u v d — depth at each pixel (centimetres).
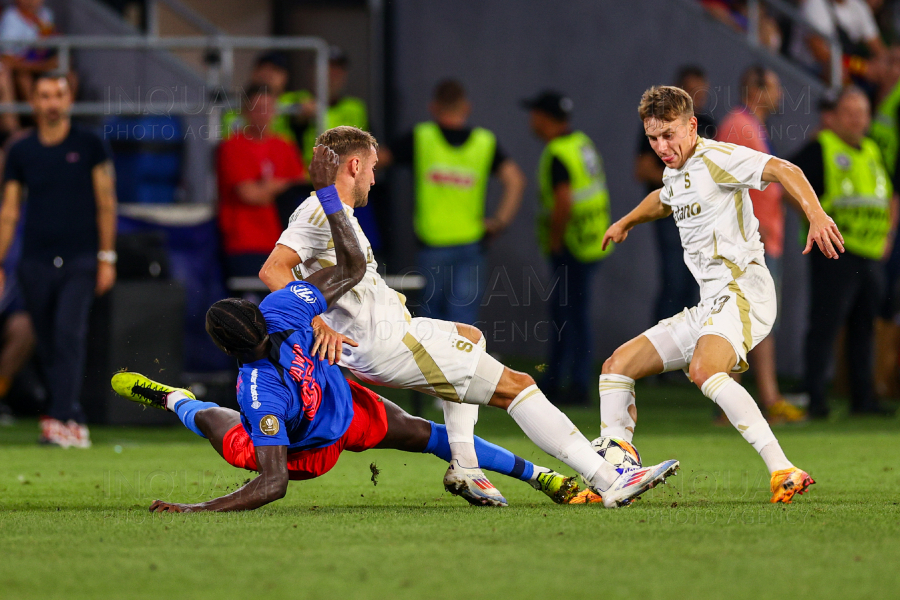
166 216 3162
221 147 3045
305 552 975
